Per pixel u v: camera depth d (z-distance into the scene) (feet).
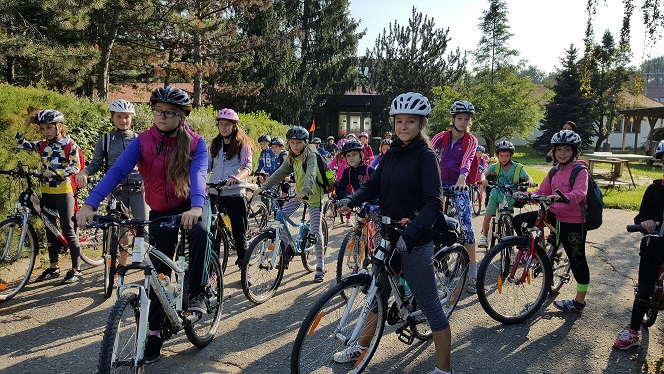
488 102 104.06
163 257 10.80
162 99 10.62
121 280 9.55
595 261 21.48
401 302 11.53
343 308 10.57
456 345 13.04
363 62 127.95
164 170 11.07
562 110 118.62
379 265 10.63
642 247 12.66
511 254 14.76
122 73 77.15
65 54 42.37
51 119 16.74
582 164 15.16
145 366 11.66
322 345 10.89
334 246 25.05
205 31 63.62
